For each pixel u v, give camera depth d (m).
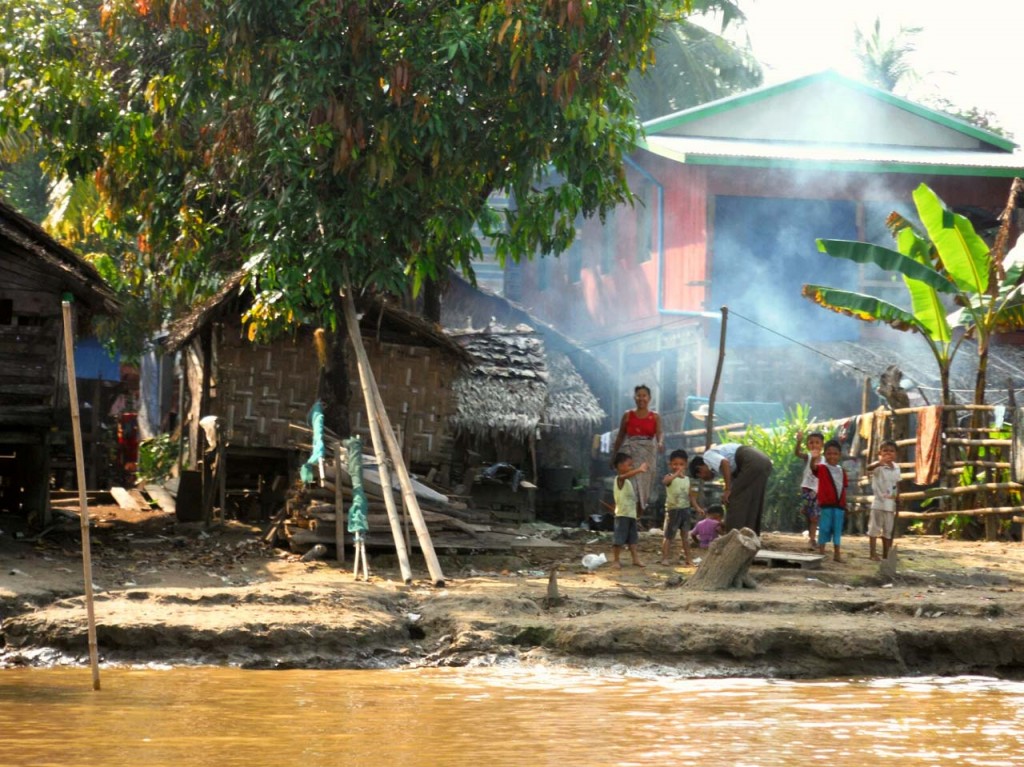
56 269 17.38
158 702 9.34
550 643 11.82
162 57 18.77
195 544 18.23
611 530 24.95
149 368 37.91
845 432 24.03
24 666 11.10
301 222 17.30
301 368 21.28
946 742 8.25
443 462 22.48
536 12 16.34
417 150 16.89
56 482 27.67
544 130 17.19
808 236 31.98
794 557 16.61
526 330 27.33
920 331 23.22
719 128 30.73
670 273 29.66
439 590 14.23
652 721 8.82
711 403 21.86
